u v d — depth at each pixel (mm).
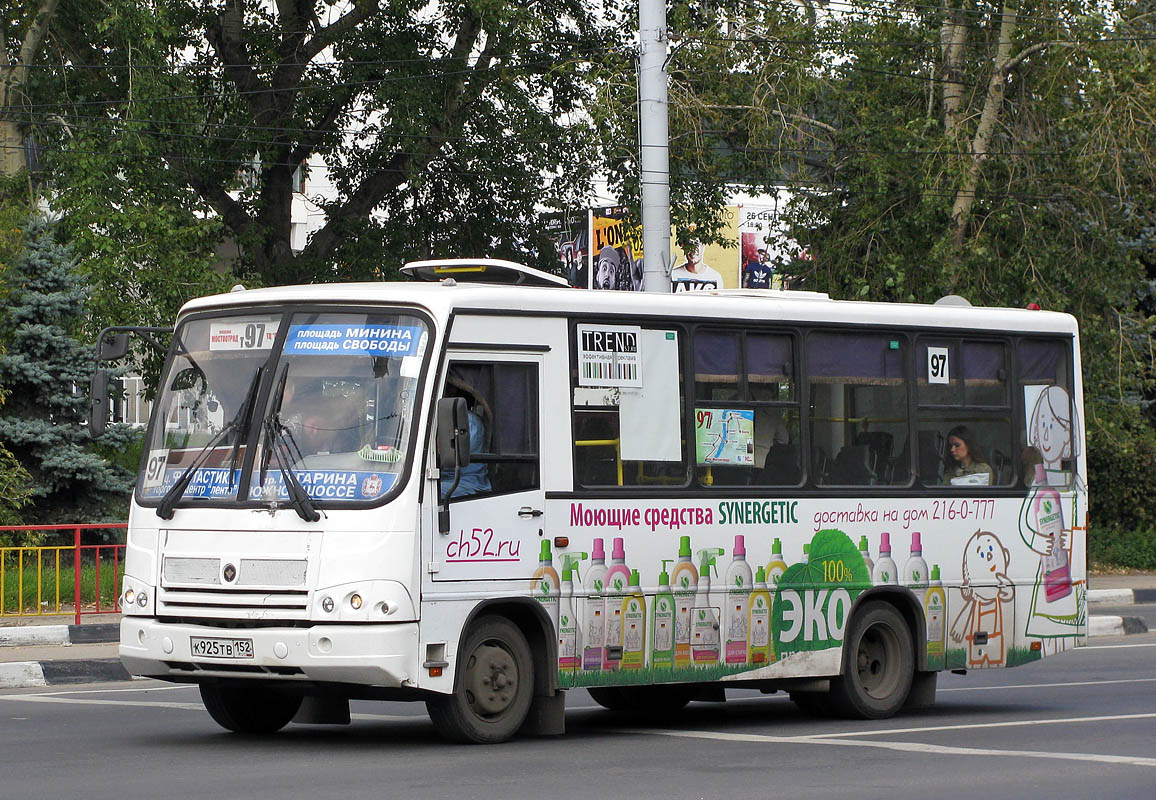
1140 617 34406
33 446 36156
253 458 15539
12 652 24922
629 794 12898
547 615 16203
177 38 46188
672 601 17172
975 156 39781
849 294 42344
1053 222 41031
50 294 37094
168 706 19875
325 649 14773
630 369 17141
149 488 16172
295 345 15875
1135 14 40250
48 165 42219
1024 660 20406
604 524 16688
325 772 14000
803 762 15016
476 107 48156
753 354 18250
